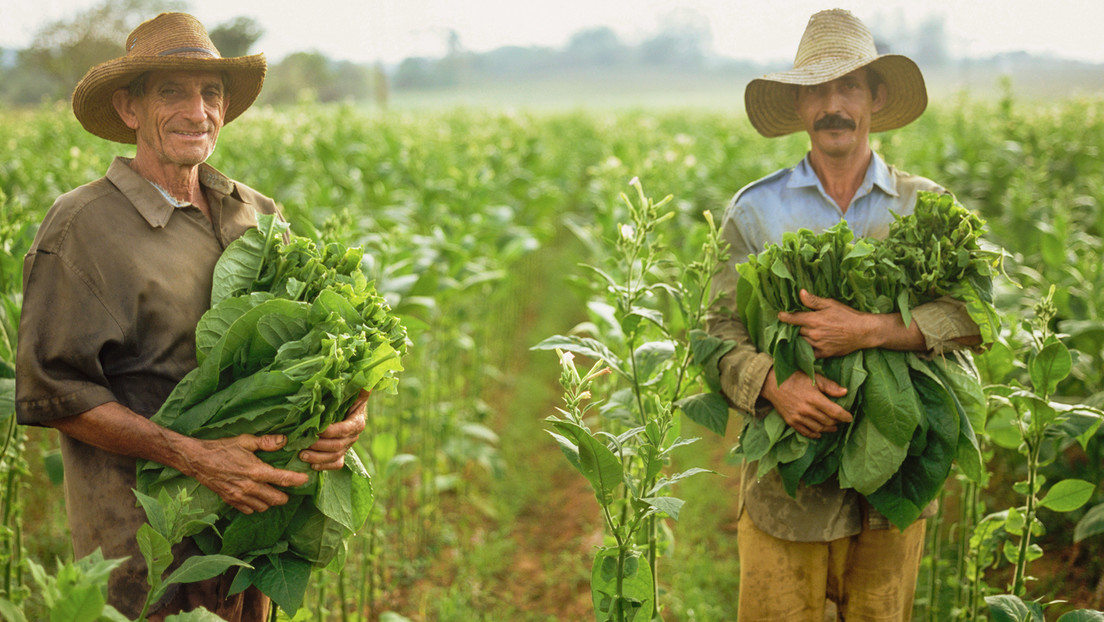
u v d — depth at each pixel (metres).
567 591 4.05
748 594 2.68
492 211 6.17
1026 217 6.23
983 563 2.79
